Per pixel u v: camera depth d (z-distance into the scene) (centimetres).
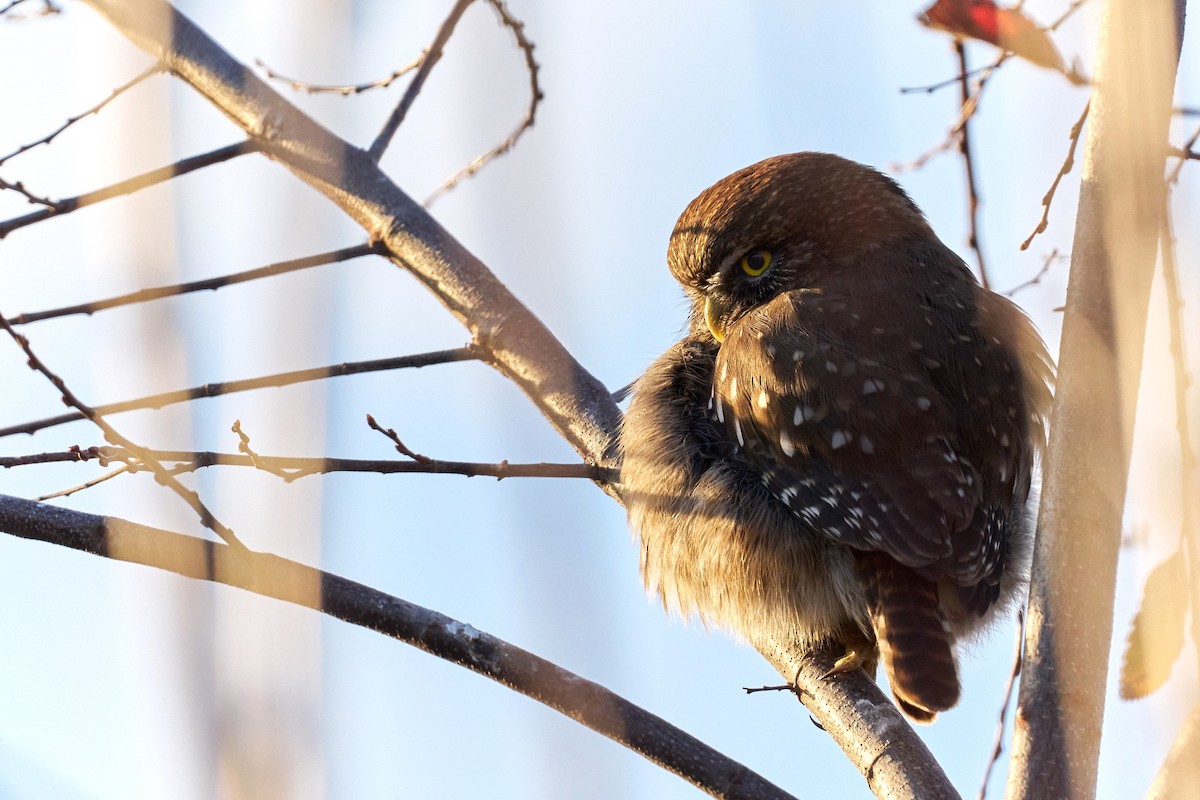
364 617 586
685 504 764
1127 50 423
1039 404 763
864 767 627
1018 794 461
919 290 762
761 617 731
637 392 827
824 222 804
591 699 567
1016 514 740
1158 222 420
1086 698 468
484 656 572
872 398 702
